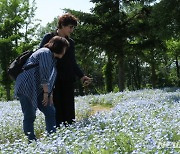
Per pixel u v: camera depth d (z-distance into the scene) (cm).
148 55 3728
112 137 575
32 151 521
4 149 552
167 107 907
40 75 650
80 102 1538
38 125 880
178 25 2092
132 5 3188
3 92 4994
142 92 1908
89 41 3009
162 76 5556
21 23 3778
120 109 912
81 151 511
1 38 3525
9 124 855
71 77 798
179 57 4928
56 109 802
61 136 613
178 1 2083
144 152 486
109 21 3017
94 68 6159
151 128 626
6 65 3547
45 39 747
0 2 3925
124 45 3105
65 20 745
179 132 611
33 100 658
